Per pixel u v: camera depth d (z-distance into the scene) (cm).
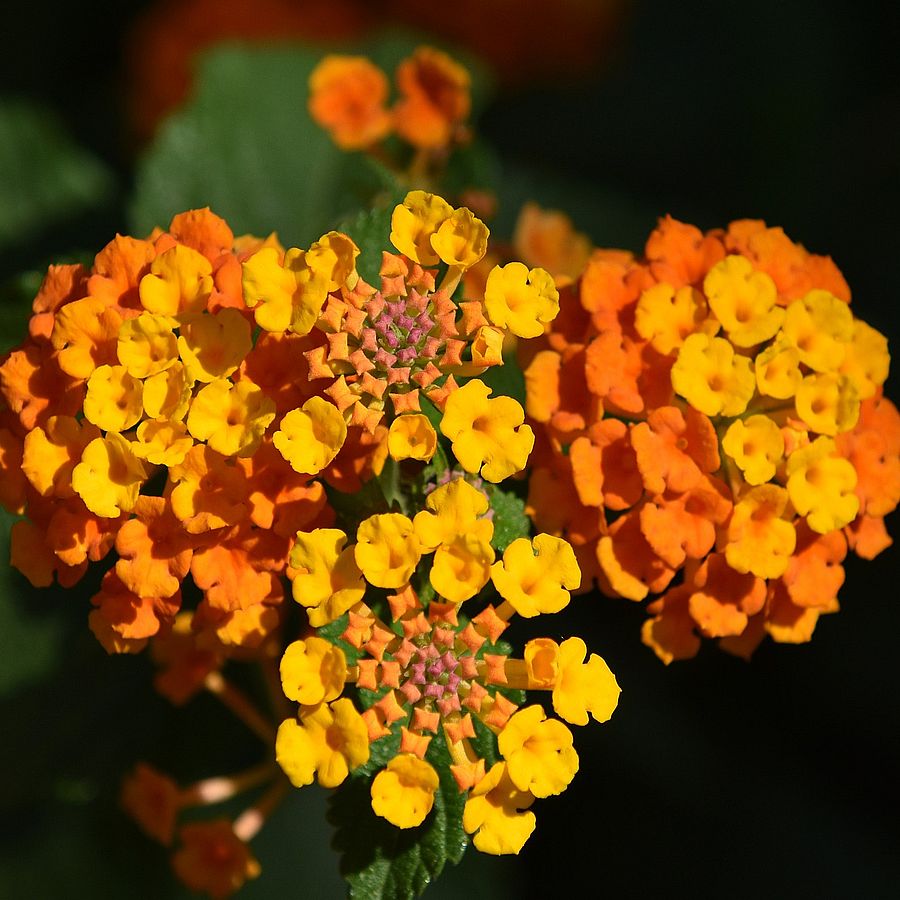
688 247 35
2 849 40
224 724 38
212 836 37
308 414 33
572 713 33
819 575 35
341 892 41
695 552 34
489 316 33
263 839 41
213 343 33
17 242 41
